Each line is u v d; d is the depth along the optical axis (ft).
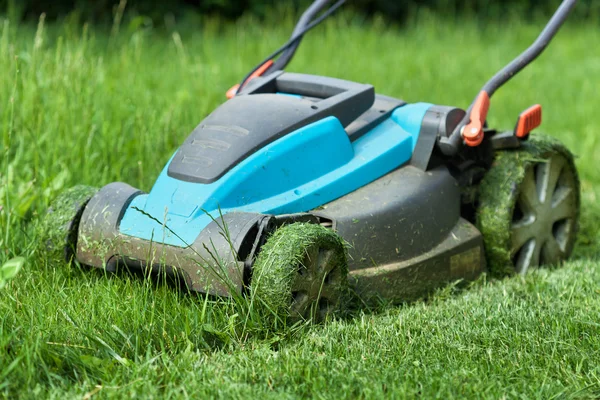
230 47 34.53
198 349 11.78
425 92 30.78
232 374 10.98
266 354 11.56
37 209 17.06
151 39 36.22
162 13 41.19
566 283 15.06
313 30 40.06
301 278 12.26
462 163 15.93
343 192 14.17
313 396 10.39
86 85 20.98
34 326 11.79
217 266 12.34
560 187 17.38
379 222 14.01
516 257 16.74
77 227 14.28
